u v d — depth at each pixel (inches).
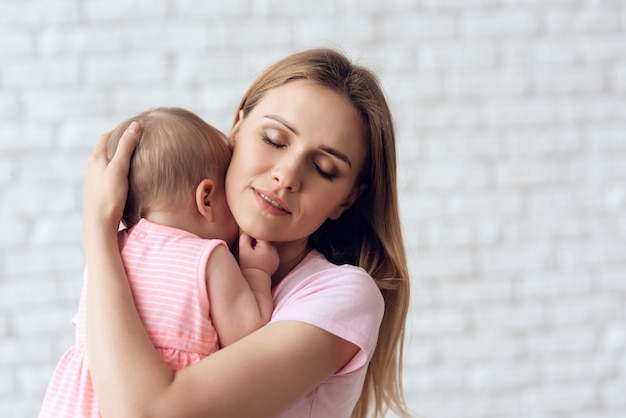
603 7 89.5
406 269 51.7
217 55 84.5
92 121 84.0
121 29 84.0
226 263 42.3
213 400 37.7
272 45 84.9
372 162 48.3
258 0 84.7
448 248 88.8
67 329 85.3
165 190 44.6
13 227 84.2
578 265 90.6
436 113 87.6
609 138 89.9
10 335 84.8
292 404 40.0
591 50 89.5
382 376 52.7
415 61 87.0
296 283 46.1
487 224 89.0
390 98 86.8
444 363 90.0
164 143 45.0
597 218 90.4
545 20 88.8
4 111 83.5
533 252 89.8
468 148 88.1
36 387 85.1
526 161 89.0
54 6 83.4
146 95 84.2
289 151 43.8
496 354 90.0
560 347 91.7
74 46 83.7
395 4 86.6
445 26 87.3
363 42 86.0
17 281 84.6
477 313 89.7
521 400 91.4
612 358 92.4
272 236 44.5
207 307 41.3
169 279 41.6
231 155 47.4
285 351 39.7
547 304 90.4
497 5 88.2
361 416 54.5
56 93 83.8
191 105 84.4
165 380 37.4
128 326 38.8
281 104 44.6
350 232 53.7
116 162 44.7
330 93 44.8
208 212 45.1
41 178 84.2
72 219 84.7
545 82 89.0
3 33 83.3
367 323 42.3
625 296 91.7
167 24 84.3
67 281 85.0
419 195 88.1
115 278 40.7
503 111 88.4
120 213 43.8
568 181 89.8
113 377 37.3
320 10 85.5
